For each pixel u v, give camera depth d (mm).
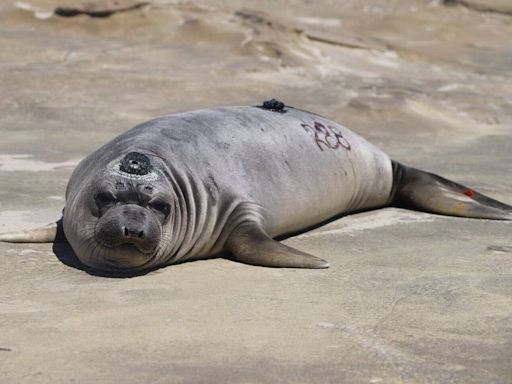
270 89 29750
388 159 17094
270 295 11234
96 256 12211
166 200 12281
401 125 26297
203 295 11211
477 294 11406
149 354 9172
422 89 31969
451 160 22219
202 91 28875
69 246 13477
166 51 34469
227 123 14320
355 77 33562
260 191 13836
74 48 34125
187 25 37000
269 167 14172
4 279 11836
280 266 12609
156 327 9961
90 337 9633
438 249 13859
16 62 31750
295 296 11211
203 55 34250
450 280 12047
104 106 26844
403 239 14539
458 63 39406
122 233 11695
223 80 30656
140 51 34344
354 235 14781
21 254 13000
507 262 13125
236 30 36719
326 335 9805
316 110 27156
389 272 12430
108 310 10555
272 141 14555
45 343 9445
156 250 12250
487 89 33312
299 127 15312
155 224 11961
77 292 11289
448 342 9641
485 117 28344
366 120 26531
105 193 12180
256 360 9039
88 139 23125
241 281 11906
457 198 16609
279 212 14086
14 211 15664
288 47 35469
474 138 25375
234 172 13641
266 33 36438
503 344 9602
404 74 35594
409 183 16953
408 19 46938
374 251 13688
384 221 15891
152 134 13453
